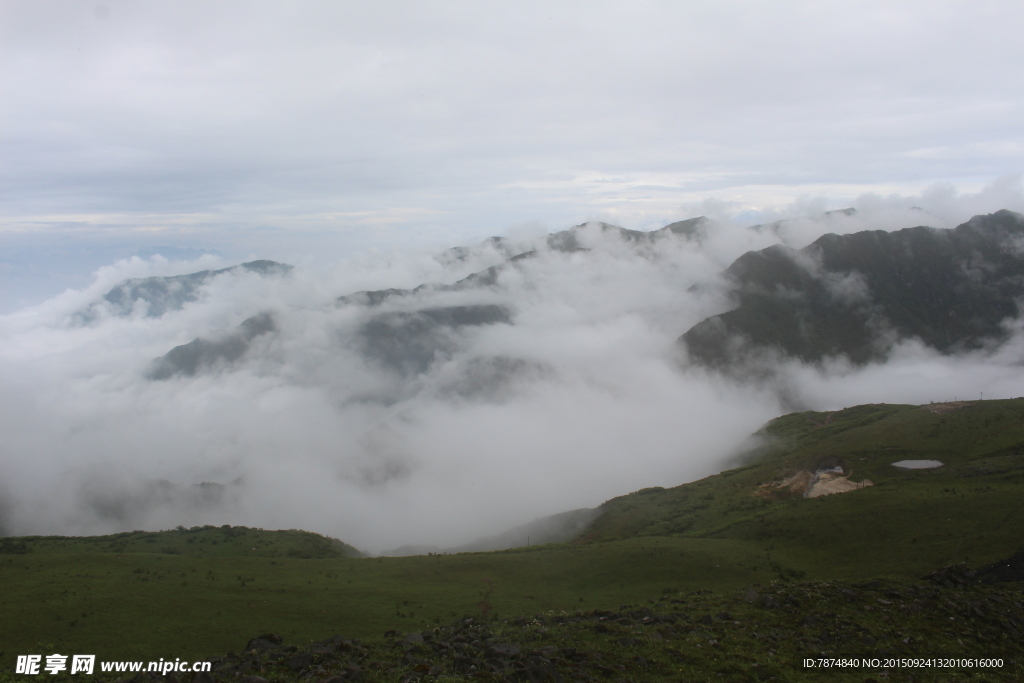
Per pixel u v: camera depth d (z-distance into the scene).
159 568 67.69
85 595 57.12
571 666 35.16
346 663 34.44
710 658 36.94
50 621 51.59
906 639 40.19
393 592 64.50
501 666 33.84
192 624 52.91
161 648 48.19
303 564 74.25
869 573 68.12
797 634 40.75
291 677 32.84
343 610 58.28
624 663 35.88
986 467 93.94
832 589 48.38
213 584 63.25
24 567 66.06
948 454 119.88
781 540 83.38
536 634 40.97
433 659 35.84
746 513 108.69
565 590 68.00
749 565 74.31
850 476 117.88
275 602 59.28
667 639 39.94
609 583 70.12
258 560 74.69
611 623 43.34
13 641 48.31
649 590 67.62
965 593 49.41
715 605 47.03
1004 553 63.72
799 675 35.12
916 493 84.81
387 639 41.16
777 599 46.59
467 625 46.19
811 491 114.75
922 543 71.00
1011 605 47.22
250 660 35.47
